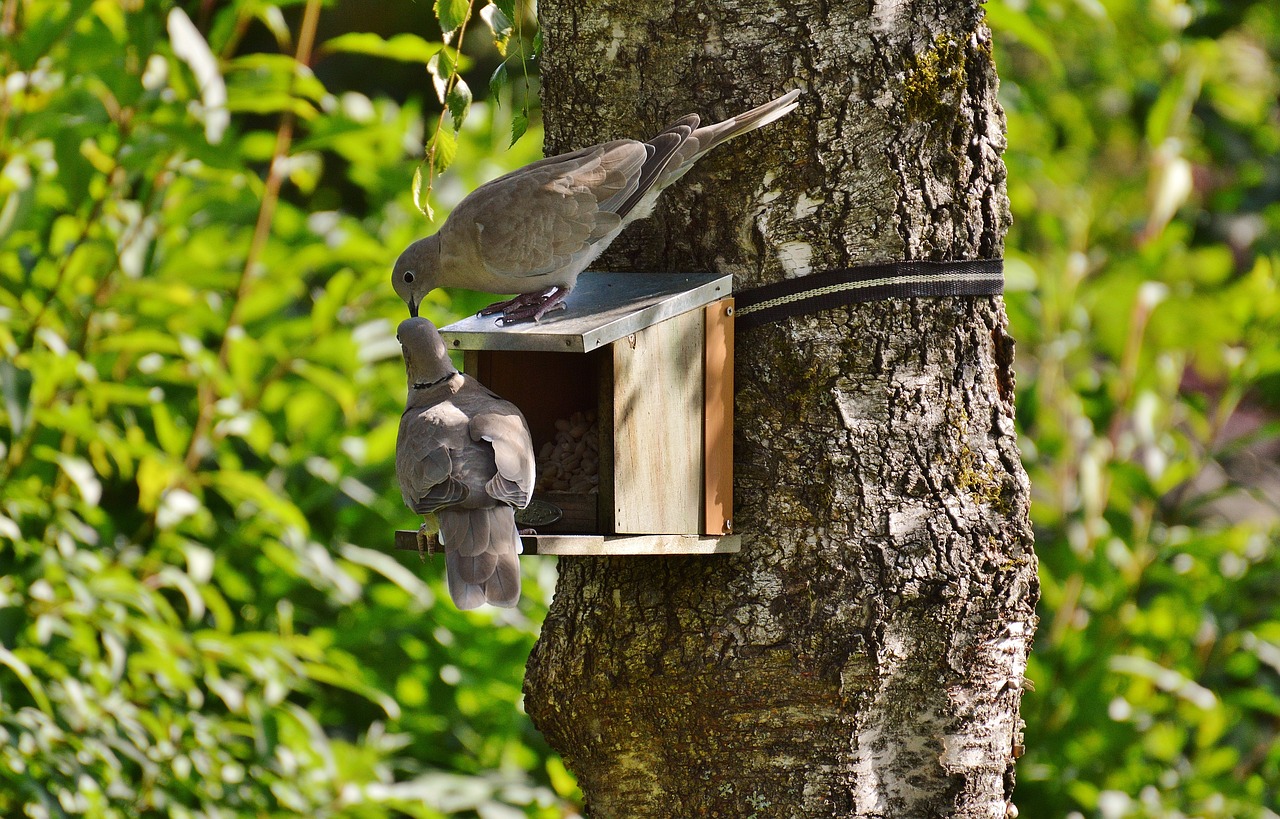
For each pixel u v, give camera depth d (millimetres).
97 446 10750
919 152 7270
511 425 6891
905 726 7273
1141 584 13867
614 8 7617
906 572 7152
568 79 7820
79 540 10625
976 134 7445
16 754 9016
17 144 10320
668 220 7562
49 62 10461
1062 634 13320
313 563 11141
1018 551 7418
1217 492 14297
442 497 6586
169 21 10320
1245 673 13719
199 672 10812
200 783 10164
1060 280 14562
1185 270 16578
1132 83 17172
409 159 14188
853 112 7223
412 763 11719
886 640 7121
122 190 10984
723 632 7215
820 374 7242
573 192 7203
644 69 7574
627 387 6797
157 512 10664
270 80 11023
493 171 13539
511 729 12227
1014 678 7480
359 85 17969
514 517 7320
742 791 7211
